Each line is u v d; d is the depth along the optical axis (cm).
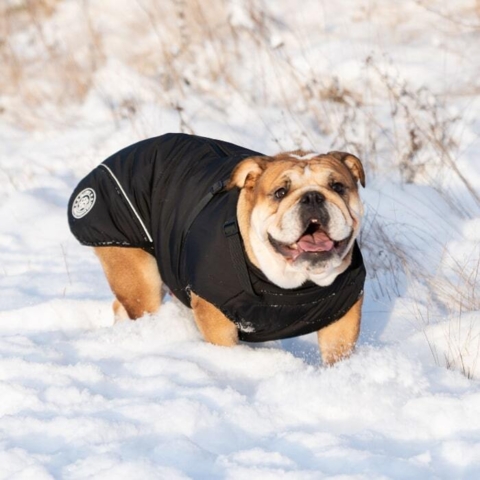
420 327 991
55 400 792
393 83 1681
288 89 1877
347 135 1597
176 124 1780
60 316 1068
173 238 913
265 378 856
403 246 1210
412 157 1468
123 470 654
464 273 1123
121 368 873
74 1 2570
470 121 1602
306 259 785
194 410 751
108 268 1002
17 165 1783
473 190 1367
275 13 2203
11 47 2350
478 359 875
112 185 980
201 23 2205
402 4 2161
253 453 684
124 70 2070
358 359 828
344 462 671
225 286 842
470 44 1925
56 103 2108
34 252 1359
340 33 2061
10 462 679
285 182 805
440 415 737
